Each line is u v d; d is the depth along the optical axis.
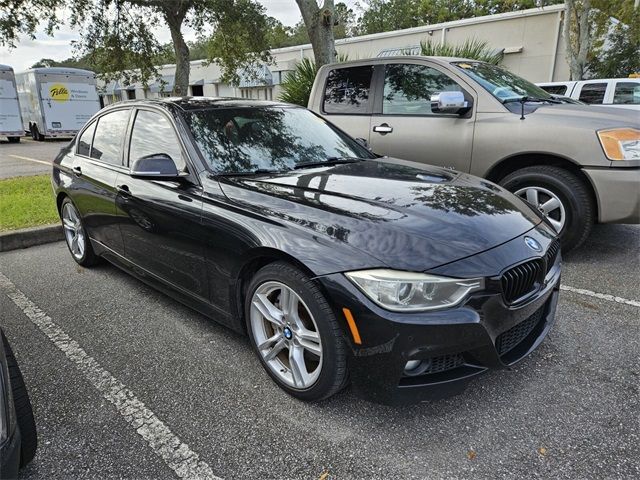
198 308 3.05
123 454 2.12
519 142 4.22
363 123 5.22
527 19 17.06
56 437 2.24
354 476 1.98
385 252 2.11
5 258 4.94
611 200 3.93
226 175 2.93
